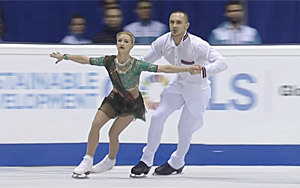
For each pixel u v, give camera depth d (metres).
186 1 21.77
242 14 19.09
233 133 17.33
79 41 19.59
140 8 19.39
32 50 16.97
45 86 17.05
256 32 18.94
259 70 17.30
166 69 14.27
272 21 21.73
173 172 15.85
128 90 14.45
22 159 17.05
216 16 21.92
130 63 14.30
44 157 17.11
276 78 17.31
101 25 21.62
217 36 18.89
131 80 14.36
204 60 14.94
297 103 17.34
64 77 17.08
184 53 14.88
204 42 14.82
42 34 21.75
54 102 17.08
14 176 15.41
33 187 13.90
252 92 17.31
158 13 21.58
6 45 16.92
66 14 21.78
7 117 16.98
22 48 16.94
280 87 17.33
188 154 17.34
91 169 15.14
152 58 15.25
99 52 17.14
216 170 16.55
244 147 17.34
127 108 14.54
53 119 17.09
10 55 16.92
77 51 17.09
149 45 17.31
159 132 15.21
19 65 16.97
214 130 17.31
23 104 17.00
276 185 14.45
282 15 21.69
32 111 17.03
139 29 19.38
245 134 17.34
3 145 17.00
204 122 17.31
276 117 17.34
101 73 17.12
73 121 17.14
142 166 15.25
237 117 17.31
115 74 14.34
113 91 14.66
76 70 17.08
